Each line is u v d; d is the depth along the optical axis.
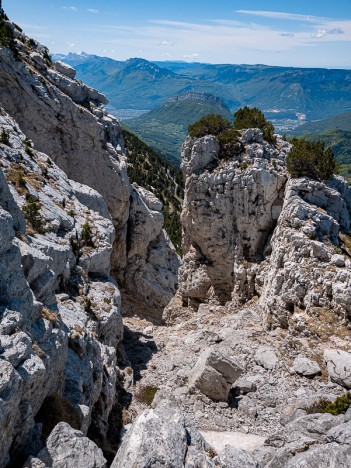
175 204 164.00
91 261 41.97
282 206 47.03
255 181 46.97
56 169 53.09
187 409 30.44
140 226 72.75
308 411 27.66
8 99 57.50
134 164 178.38
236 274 48.97
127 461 17.31
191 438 20.19
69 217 43.53
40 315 22.52
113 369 31.53
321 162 44.59
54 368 21.58
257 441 27.03
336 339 34.22
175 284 77.81
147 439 18.17
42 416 19.94
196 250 53.62
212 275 52.12
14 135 50.53
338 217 44.06
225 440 27.12
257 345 37.47
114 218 67.50
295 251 39.53
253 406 30.41
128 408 31.39
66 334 24.06
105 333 35.94
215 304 52.25
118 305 40.16
